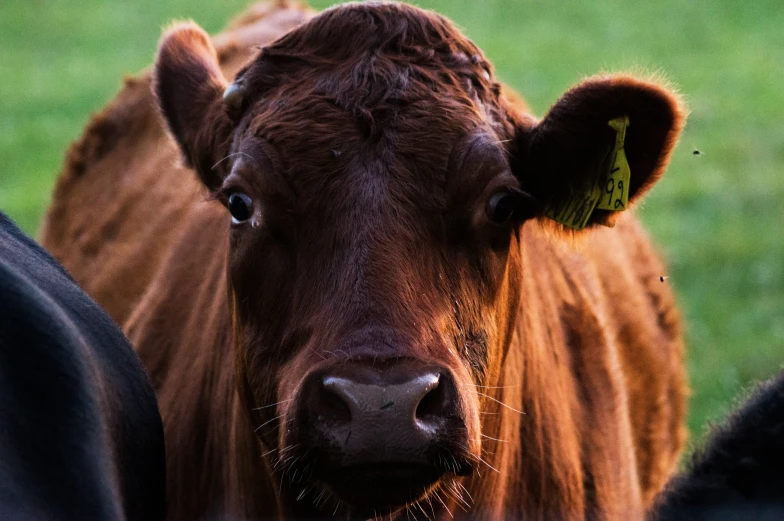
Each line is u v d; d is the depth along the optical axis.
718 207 31.20
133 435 9.55
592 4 60.84
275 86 9.95
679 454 17.11
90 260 17.25
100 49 54.06
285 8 18.91
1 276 8.27
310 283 9.05
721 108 41.62
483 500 11.05
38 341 8.08
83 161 19.08
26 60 52.28
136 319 14.42
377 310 8.66
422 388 8.30
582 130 10.18
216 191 10.54
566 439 12.54
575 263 14.20
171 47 11.73
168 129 11.71
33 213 31.14
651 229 29.19
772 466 8.09
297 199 9.20
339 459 8.40
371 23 10.06
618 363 14.34
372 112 9.38
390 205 9.02
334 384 8.33
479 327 9.54
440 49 10.09
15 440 7.58
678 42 52.44
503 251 9.82
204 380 12.52
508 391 11.36
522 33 54.34
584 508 12.77
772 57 49.44
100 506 7.71
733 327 23.23
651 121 10.14
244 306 9.83
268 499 10.97
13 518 7.11
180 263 14.06
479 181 9.37
